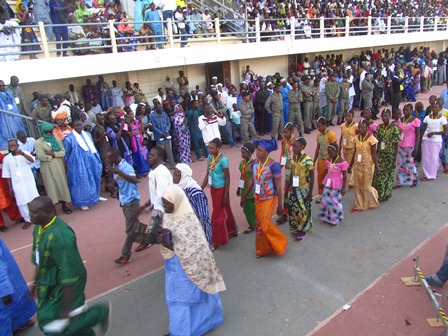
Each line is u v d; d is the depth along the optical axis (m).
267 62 16.12
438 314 3.66
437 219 6.07
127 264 5.34
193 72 14.00
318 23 18.69
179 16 12.66
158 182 4.68
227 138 11.52
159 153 4.79
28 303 4.15
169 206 3.46
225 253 5.43
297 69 16.77
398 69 17.61
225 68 14.64
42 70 8.95
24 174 6.77
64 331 3.04
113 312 4.29
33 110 8.55
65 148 7.23
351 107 14.79
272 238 5.07
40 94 8.53
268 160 4.92
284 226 6.20
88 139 7.59
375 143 6.19
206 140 9.84
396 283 4.50
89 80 10.95
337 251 5.29
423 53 22.48
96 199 7.75
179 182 4.61
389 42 19.98
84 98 10.98
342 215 6.05
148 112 9.88
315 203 6.95
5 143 7.88
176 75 13.48
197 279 3.49
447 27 25.30
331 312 4.07
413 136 7.22
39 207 3.12
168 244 3.46
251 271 4.93
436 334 3.67
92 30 11.35
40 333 4.11
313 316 4.03
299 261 5.10
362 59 19.33
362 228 5.93
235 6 15.09
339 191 5.96
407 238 5.54
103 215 7.23
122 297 4.57
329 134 6.52
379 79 16.67
